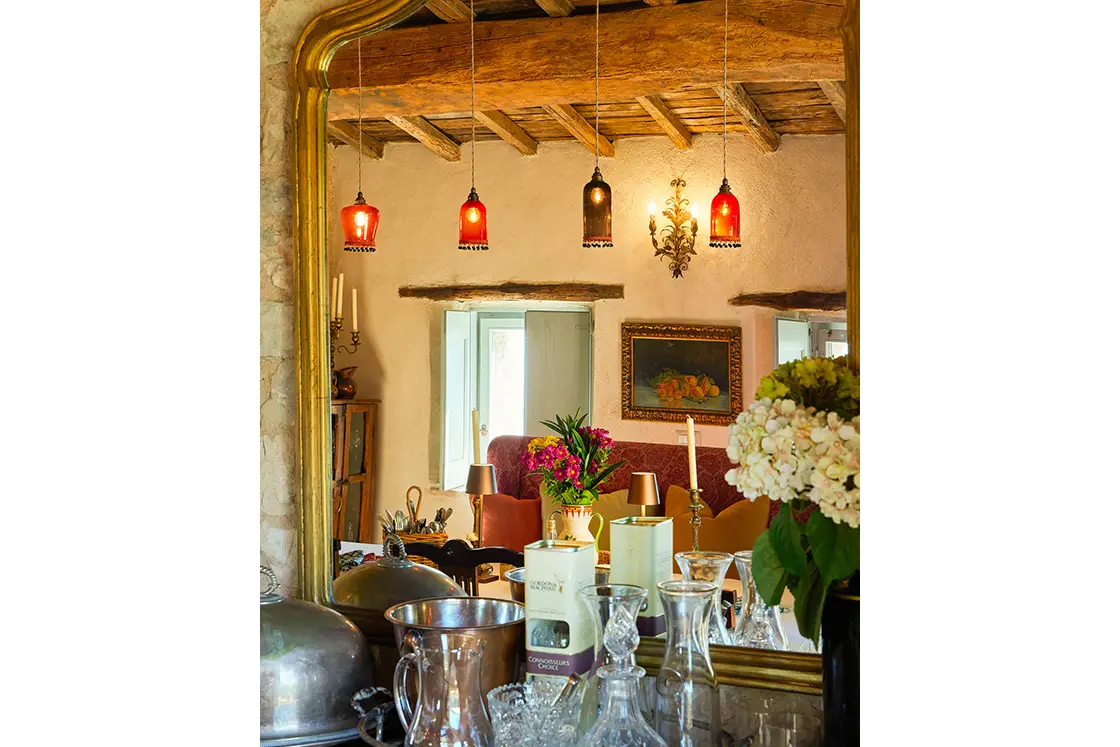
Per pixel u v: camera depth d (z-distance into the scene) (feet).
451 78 5.84
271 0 6.35
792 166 5.12
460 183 5.84
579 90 5.57
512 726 5.15
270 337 6.43
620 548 5.55
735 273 5.25
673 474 5.41
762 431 4.77
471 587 5.90
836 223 5.02
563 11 5.57
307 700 5.31
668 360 5.40
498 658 5.46
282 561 6.43
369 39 6.00
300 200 6.22
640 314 5.46
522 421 5.73
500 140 5.74
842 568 4.61
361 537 6.17
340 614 5.94
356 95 6.04
